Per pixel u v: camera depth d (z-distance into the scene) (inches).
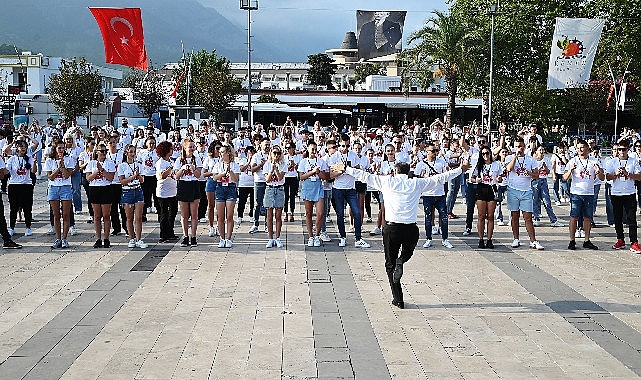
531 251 494.0
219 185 491.5
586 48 802.2
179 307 341.4
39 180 978.1
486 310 340.8
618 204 498.9
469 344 289.3
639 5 1466.5
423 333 303.6
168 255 469.1
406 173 347.6
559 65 805.9
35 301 353.4
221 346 284.4
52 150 488.1
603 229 594.9
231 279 400.5
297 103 2233.0
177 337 295.9
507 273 422.9
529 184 494.6
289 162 615.5
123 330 305.9
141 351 278.7
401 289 349.7
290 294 367.6
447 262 454.3
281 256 468.4
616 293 375.6
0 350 280.2
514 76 1641.2
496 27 1587.1
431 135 933.2
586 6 1558.8
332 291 374.9
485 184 492.1
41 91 2518.5
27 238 532.4
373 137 887.1
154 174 610.5
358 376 252.2
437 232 570.9
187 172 493.0
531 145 540.7
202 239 530.6
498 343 290.7
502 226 609.0
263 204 533.6
